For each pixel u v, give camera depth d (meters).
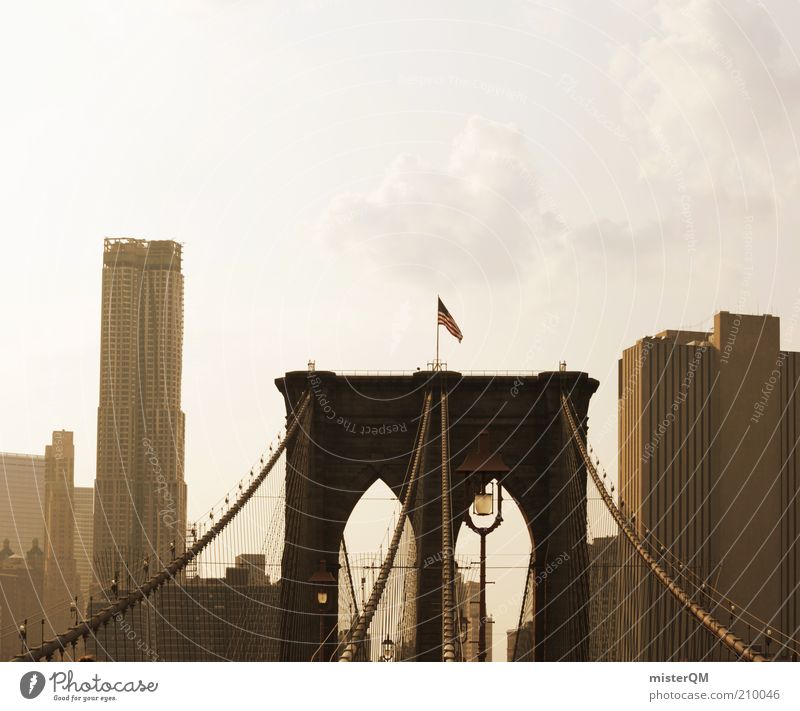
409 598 85.75
